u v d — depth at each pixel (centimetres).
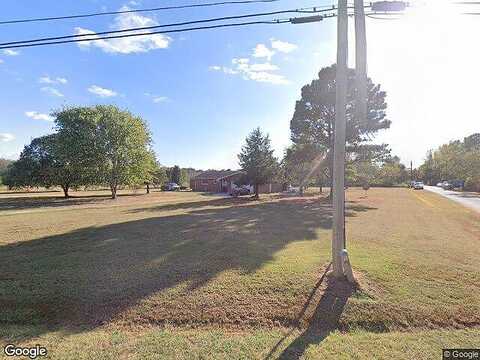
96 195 4291
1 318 491
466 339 432
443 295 559
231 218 1548
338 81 628
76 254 825
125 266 712
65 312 507
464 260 773
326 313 498
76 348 402
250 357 384
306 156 2850
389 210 1995
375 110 2559
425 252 847
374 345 414
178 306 518
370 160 2736
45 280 629
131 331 453
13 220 1566
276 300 537
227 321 479
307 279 616
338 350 401
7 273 675
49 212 1995
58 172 3725
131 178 3628
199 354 389
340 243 625
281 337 434
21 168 3966
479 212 1923
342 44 625
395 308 511
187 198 3456
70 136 3431
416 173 9288
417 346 413
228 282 605
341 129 626
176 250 853
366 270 671
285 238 1021
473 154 5294
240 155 3259
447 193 4319
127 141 3497
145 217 1623
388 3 627
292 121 2812
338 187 627
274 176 3309
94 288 586
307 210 1956
